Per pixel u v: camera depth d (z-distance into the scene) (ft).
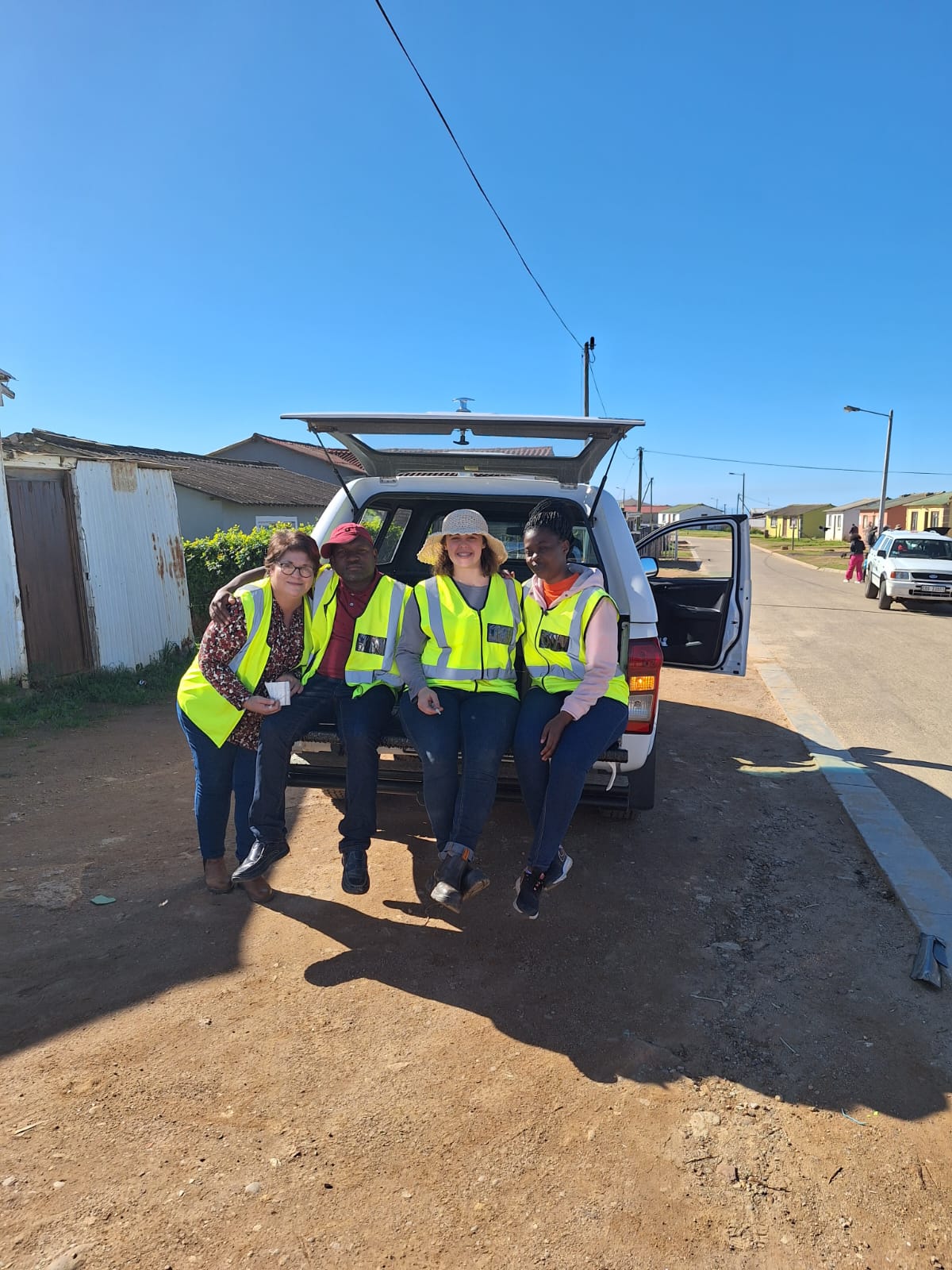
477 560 10.98
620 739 12.09
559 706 10.79
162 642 30.58
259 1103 7.87
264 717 11.30
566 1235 6.51
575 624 10.65
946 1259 6.40
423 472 16.25
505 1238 6.47
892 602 61.11
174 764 18.63
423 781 11.90
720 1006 9.68
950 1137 7.67
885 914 12.10
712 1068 8.57
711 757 19.97
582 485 14.75
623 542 13.17
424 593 11.20
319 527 14.53
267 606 10.85
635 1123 7.75
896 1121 7.88
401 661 11.15
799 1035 9.16
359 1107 7.84
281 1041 8.77
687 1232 6.58
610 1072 8.45
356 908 11.75
